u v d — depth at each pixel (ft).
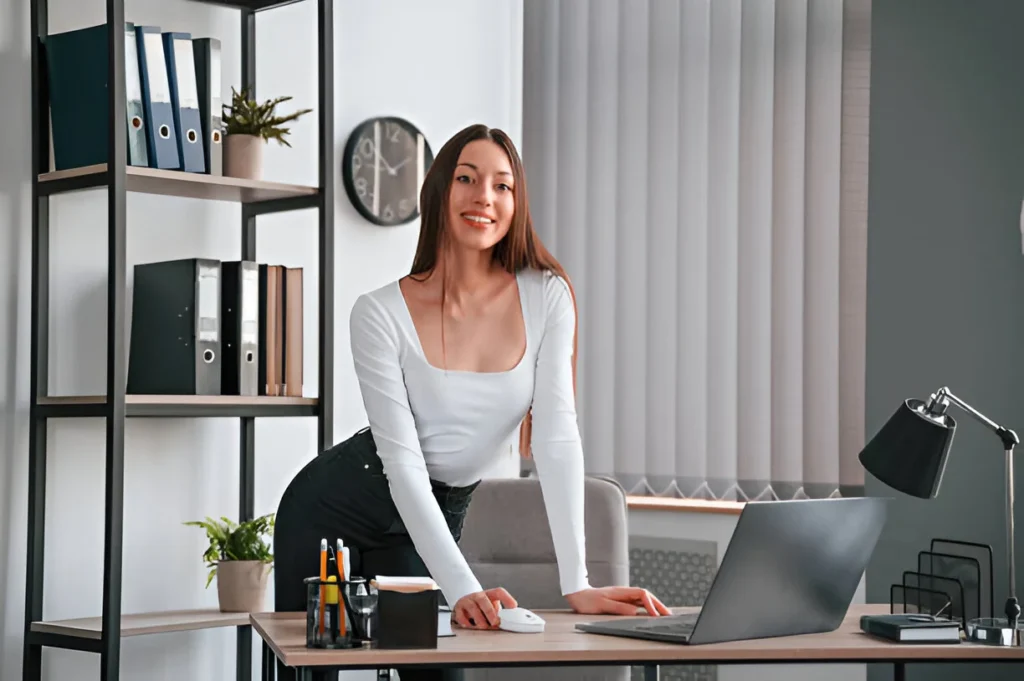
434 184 7.18
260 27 11.52
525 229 7.34
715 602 6.14
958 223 11.27
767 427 12.21
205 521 11.00
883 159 11.65
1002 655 6.34
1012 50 11.07
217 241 11.18
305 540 8.09
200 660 10.94
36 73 9.73
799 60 12.05
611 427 13.38
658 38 13.08
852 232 11.71
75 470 10.20
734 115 12.55
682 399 12.82
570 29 13.73
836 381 11.75
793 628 6.63
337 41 12.13
